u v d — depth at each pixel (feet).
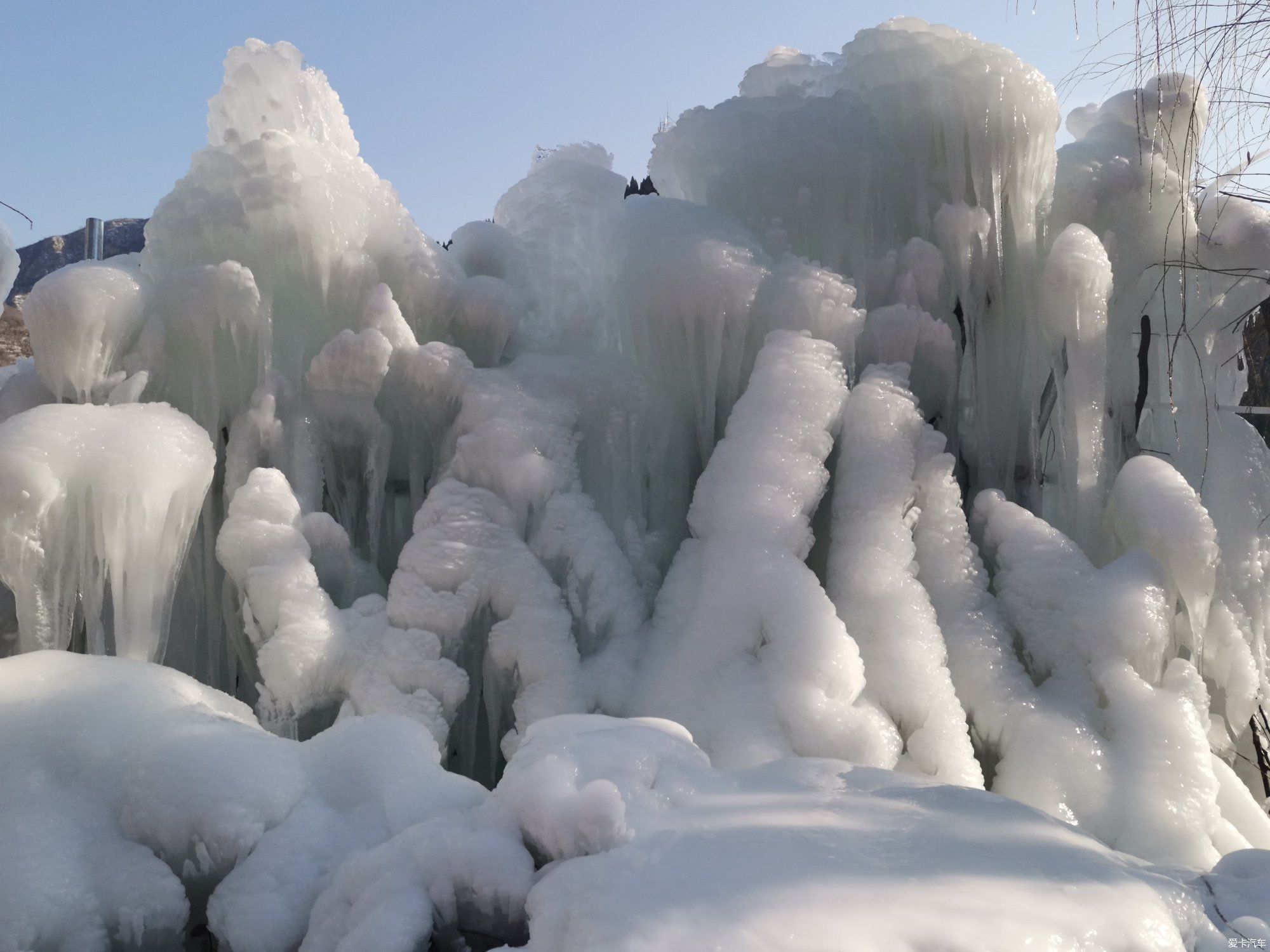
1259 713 15.69
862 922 6.95
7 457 12.00
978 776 12.82
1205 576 14.85
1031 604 14.93
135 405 13.76
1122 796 12.70
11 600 14.28
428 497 14.94
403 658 13.34
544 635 13.91
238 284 14.64
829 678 12.84
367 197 16.71
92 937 8.48
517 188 20.61
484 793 10.52
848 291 16.39
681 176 19.65
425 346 15.97
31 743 9.68
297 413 15.51
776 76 20.83
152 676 11.39
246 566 13.58
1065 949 7.06
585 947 6.68
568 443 15.90
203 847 9.07
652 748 10.05
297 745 11.07
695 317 16.44
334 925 8.29
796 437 15.12
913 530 15.49
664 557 16.74
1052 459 18.75
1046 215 18.57
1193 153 19.42
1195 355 18.66
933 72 17.98
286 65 17.22
